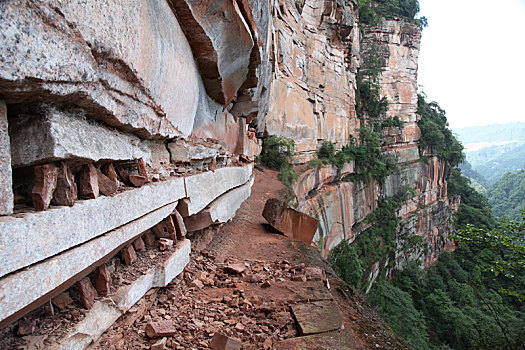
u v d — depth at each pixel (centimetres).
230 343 292
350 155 3188
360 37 4022
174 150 485
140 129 362
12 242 171
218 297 397
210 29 520
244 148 1187
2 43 158
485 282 3141
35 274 188
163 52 376
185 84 495
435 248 4294
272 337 321
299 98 2444
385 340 371
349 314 416
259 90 1182
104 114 283
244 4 612
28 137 211
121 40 267
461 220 5000
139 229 325
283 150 2048
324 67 2944
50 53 191
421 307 2503
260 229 773
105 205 262
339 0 2877
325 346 311
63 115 233
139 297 314
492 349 1386
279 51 2014
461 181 5406
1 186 179
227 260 539
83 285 257
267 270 504
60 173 225
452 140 5197
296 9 2378
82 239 231
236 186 857
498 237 946
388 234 3369
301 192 1977
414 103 4616
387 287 2369
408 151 4303
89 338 242
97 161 272
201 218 513
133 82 311
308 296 406
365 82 4016
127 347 275
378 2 4472
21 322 217
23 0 166
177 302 369
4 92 182
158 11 366
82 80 229
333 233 2414
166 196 385
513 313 1892
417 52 4784
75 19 206
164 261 361
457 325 2042
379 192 3569
